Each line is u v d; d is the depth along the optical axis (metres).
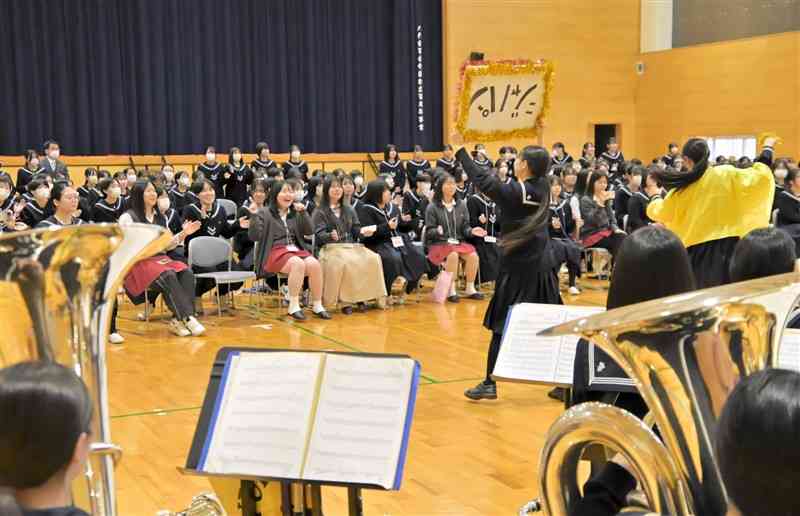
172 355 8.39
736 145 20.02
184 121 18.42
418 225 11.66
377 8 20.03
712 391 1.84
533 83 19.69
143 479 5.17
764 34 19.56
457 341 8.84
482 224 11.64
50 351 2.38
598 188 12.20
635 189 12.84
